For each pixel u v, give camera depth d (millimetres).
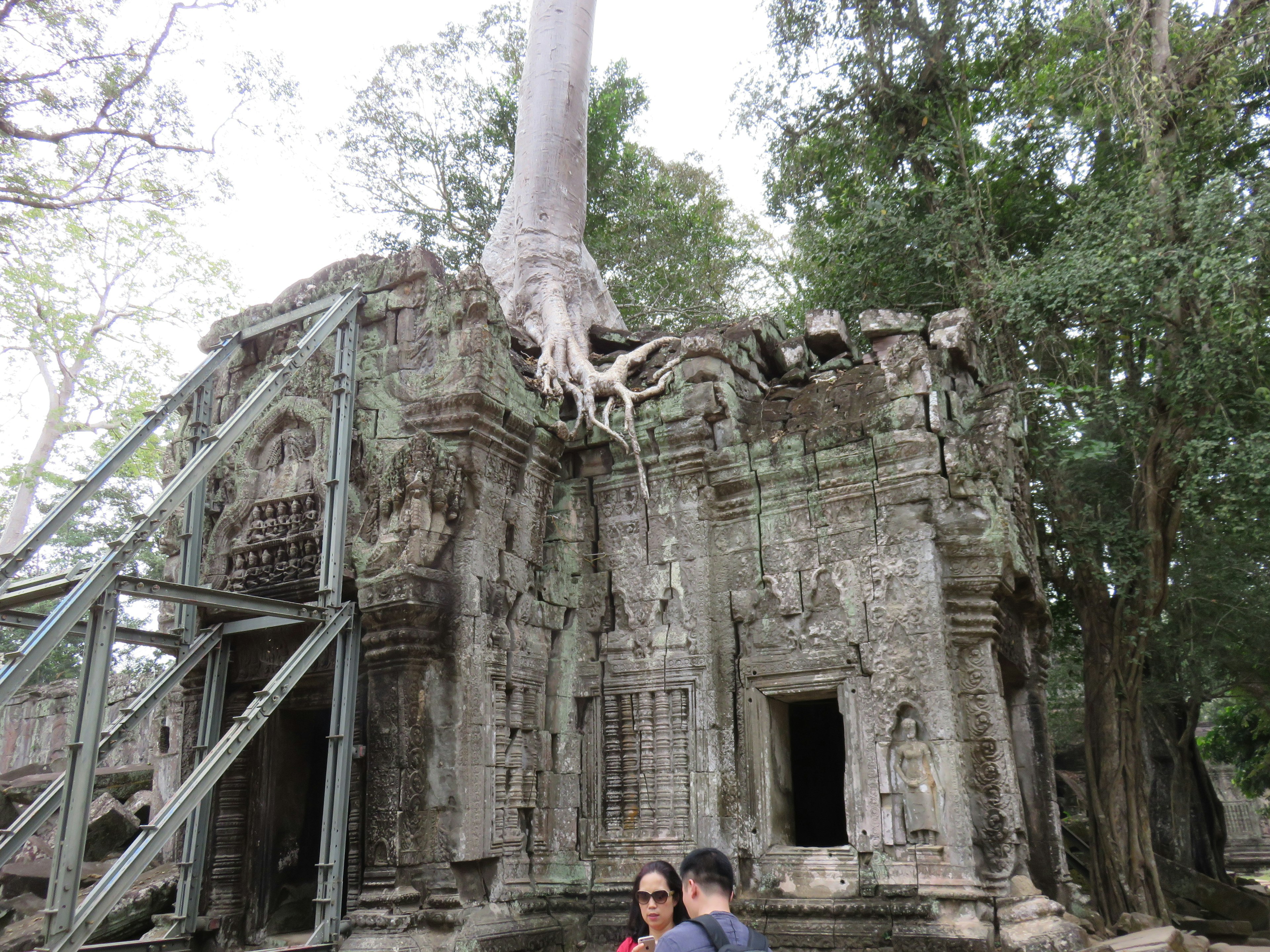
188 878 8789
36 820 7375
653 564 10164
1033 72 15359
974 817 8359
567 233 14742
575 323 13117
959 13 15805
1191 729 18312
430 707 8734
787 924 8391
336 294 10281
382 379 10000
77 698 6367
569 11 15797
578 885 9391
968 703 8641
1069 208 15039
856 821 8570
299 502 9836
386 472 9219
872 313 10562
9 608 7594
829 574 9297
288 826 9844
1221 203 11422
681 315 22797
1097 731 12891
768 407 10352
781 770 9391
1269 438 11297
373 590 8844
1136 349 13859
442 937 7984
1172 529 12898
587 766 9859
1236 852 31641
